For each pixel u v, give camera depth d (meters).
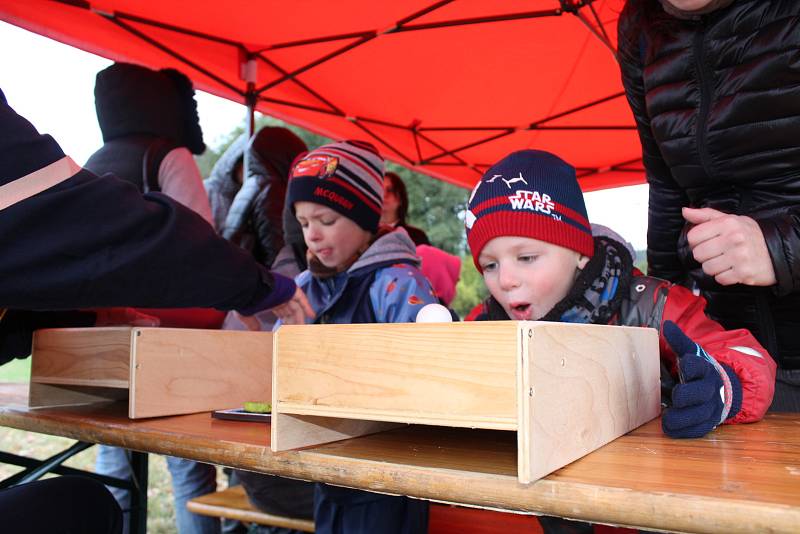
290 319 1.22
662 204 1.58
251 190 2.86
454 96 4.04
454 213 13.30
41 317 1.41
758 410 0.97
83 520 1.05
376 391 0.74
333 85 3.87
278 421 0.80
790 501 0.54
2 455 1.36
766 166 1.26
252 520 1.96
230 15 3.03
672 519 0.56
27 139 0.82
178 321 1.91
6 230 0.80
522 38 3.35
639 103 1.54
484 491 0.65
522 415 0.63
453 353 0.68
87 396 1.36
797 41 1.16
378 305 1.71
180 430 0.97
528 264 1.20
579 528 1.06
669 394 1.22
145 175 1.96
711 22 1.26
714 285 1.42
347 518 1.28
